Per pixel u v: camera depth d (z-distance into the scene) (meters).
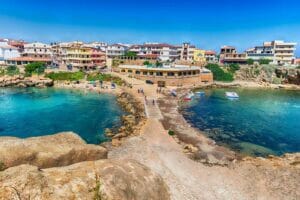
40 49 139.00
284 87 118.38
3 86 96.56
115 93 87.50
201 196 23.47
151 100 73.56
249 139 44.44
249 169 29.59
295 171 29.14
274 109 70.50
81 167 12.62
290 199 23.59
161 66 118.12
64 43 169.25
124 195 11.62
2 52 132.25
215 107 71.12
